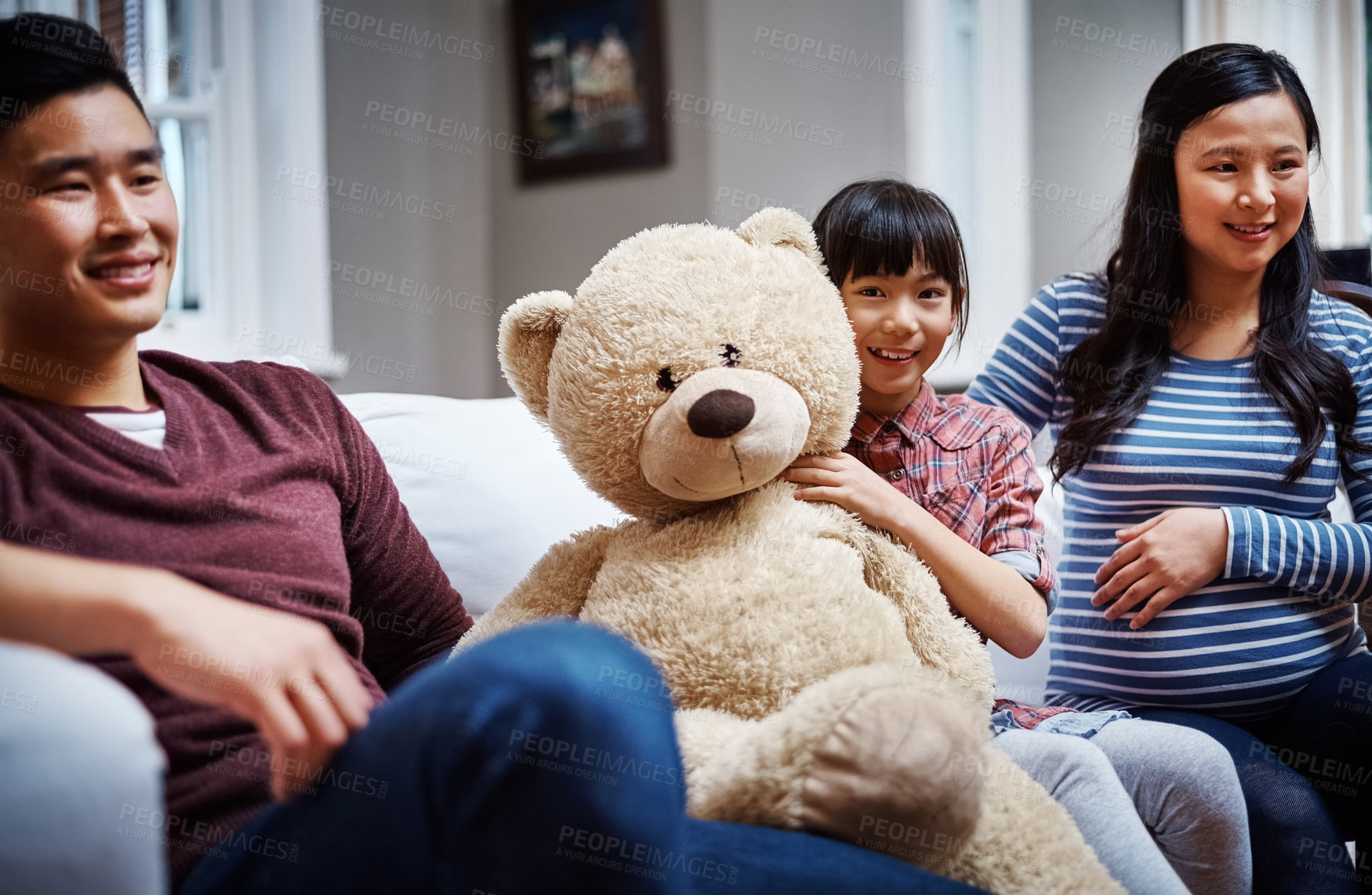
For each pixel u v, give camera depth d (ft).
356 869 1.64
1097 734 3.41
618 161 9.52
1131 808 2.94
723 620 2.70
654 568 2.86
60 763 1.42
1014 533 3.48
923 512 3.19
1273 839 3.25
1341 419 4.06
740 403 2.72
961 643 2.95
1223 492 3.93
